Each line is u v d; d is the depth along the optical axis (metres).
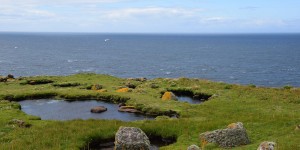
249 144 28.44
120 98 55.59
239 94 56.41
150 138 34.94
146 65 180.25
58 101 55.69
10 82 68.50
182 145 29.84
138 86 65.62
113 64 181.88
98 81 70.19
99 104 53.91
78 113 48.44
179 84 66.81
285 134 30.66
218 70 161.25
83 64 177.38
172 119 40.25
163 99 54.31
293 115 40.59
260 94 55.78
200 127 34.97
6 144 29.19
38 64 171.00
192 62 199.50
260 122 35.78
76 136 32.31
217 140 28.64
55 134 32.56
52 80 71.00
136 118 45.72
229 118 39.72
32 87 63.84
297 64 186.38
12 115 42.00
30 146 28.86
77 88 63.34
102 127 35.47
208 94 58.19
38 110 49.72
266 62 199.00
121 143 27.83
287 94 55.12
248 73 150.88
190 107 48.69
